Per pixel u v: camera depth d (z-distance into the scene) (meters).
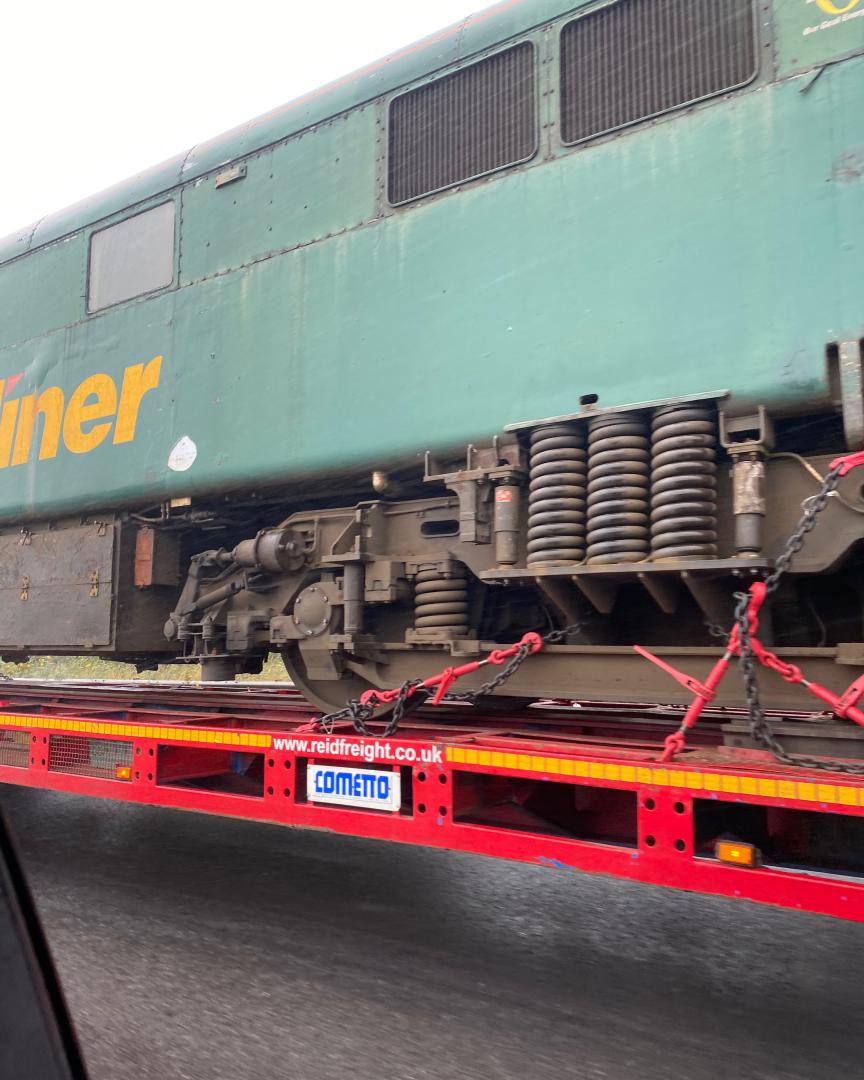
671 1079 2.69
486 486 4.04
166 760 4.07
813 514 2.96
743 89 3.55
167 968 3.55
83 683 9.10
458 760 3.14
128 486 5.50
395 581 4.40
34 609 6.10
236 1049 2.86
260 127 5.17
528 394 3.95
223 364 5.11
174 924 4.09
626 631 4.29
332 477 4.67
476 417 4.10
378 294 4.52
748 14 3.57
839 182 3.29
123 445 5.56
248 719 4.57
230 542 6.00
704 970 3.57
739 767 2.69
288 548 4.77
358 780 3.39
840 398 3.30
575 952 3.76
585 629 4.35
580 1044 2.92
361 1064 2.77
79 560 5.85
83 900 4.45
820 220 3.32
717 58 3.64
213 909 4.30
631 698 3.62
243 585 5.03
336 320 4.66
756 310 3.42
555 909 4.34
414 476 4.52
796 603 3.79
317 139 4.89
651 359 3.64
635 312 3.70
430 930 4.02
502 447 4.02
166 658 6.18
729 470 3.61
